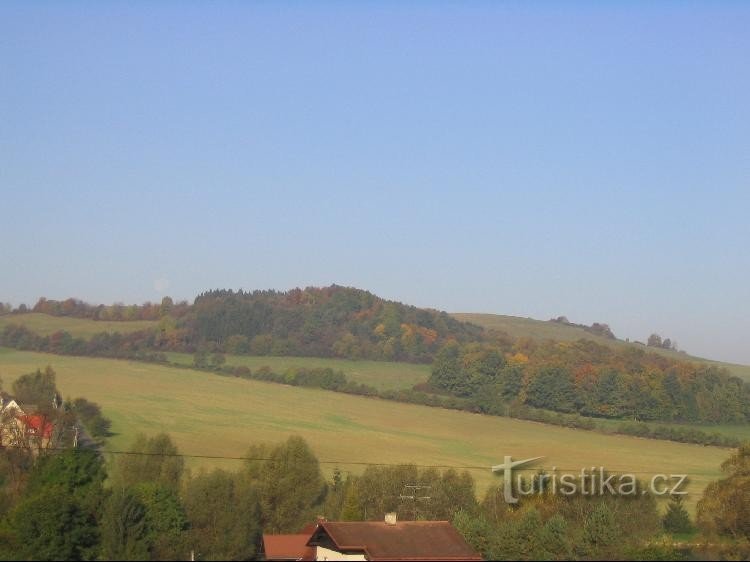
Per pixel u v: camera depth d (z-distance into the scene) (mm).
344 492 71625
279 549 53656
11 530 53344
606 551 50781
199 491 61812
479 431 108562
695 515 61406
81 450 69500
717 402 110500
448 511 68688
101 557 51938
